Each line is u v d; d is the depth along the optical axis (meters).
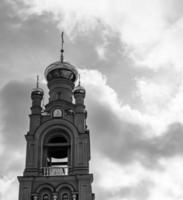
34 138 65.00
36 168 62.38
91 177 61.12
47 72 72.62
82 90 69.31
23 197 60.06
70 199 60.25
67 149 66.69
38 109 67.50
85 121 68.00
